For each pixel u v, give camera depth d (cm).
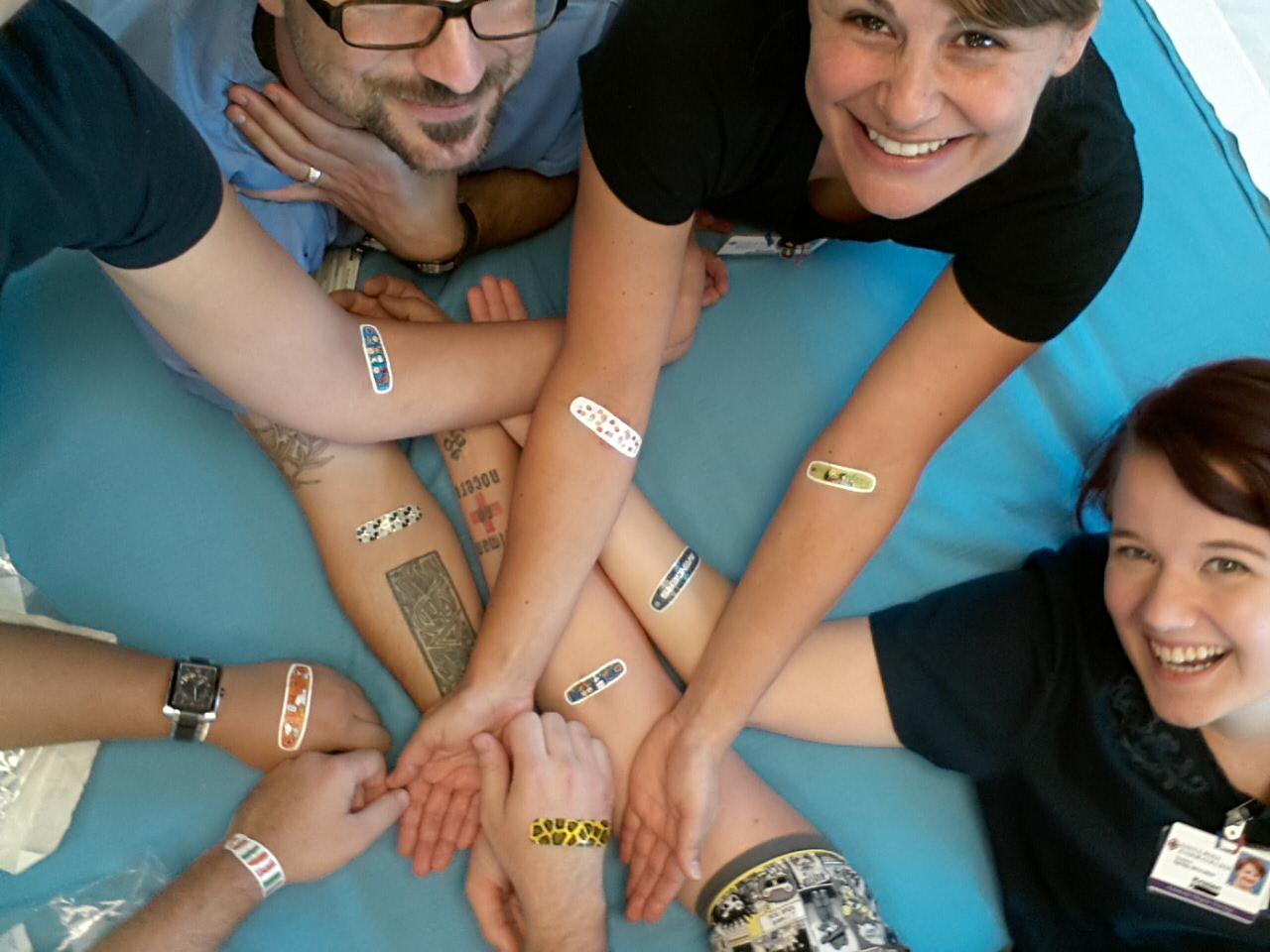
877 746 124
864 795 124
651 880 117
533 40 103
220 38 107
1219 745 110
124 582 122
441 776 118
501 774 115
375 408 112
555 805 112
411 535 121
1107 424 134
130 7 108
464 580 122
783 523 114
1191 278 139
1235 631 102
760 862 114
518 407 120
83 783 116
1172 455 102
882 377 111
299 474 120
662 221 101
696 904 117
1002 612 120
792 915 110
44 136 80
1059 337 136
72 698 112
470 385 116
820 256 137
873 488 112
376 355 112
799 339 135
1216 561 103
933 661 119
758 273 137
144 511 124
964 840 124
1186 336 137
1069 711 116
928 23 78
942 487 132
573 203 137
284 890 116
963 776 125
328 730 117
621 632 121
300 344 104
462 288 135
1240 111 148
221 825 117
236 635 122
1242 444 100
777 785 123
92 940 112
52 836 114
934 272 138
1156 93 146
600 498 112
